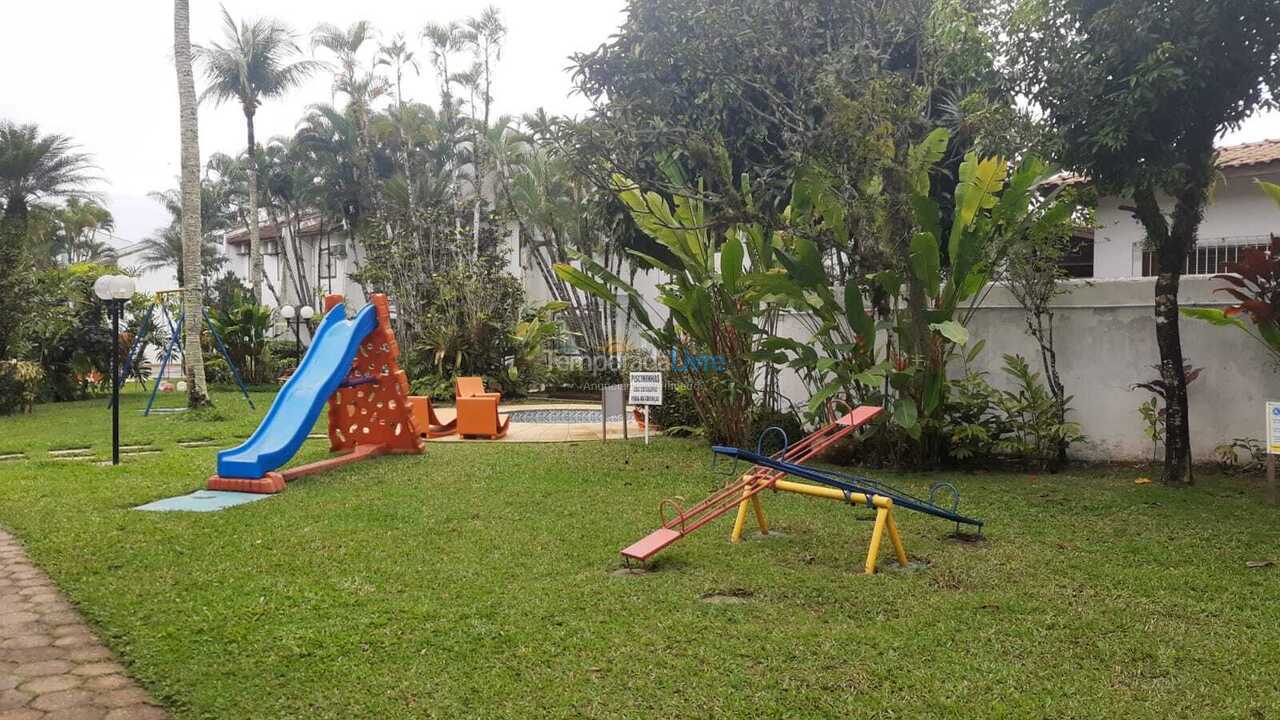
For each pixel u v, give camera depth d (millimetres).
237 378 18484
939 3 8125
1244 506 6641
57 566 5234
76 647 4020
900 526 6246
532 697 3400
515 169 25000
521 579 4953
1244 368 8047
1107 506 6758
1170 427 7578
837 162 8070
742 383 9938
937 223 7836
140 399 19938
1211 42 6488
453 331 19484
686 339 10562
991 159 7844
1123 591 4664
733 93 8844
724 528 6246
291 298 36125
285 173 31906
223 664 3736
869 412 6281
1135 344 8555
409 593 4688
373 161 28266
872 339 8500
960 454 8453
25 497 7418
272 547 5699
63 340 19875
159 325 22422
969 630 4082
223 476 7922
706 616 4297
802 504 7086
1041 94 7277
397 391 10086
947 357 8586
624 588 4758
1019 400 8617
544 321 20797
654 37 8891
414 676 3596
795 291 8453
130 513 6770
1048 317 8789
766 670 3629
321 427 13453
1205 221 11672
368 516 6660
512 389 19547
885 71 8438
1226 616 4258
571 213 21641
